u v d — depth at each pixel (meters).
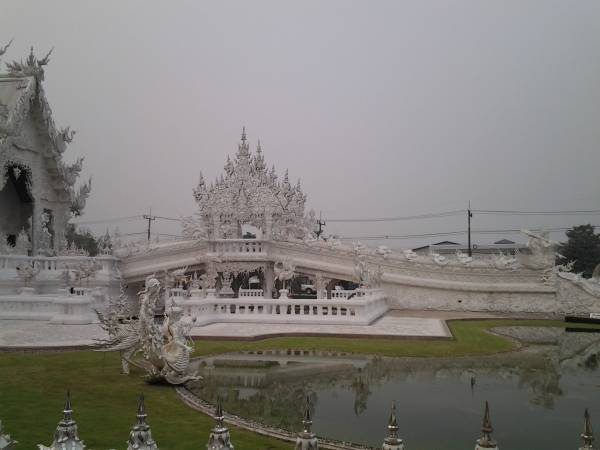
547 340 23.80
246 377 14.81
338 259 39.97
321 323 27.33
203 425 9.55
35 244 40.59
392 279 40.06
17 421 9.30
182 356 13.09
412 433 9.78
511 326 29.84
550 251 38.62
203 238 42.12
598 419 10.79
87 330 22.70
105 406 10.72
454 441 9.31
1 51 38.94
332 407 11.64
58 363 15.30
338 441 9.12
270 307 28.31
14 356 16.39
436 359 17.95
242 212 43.88
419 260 40.09
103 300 30.03
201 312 27.03
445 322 29.52
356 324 27.16
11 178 43.53
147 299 13.55
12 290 32.44
